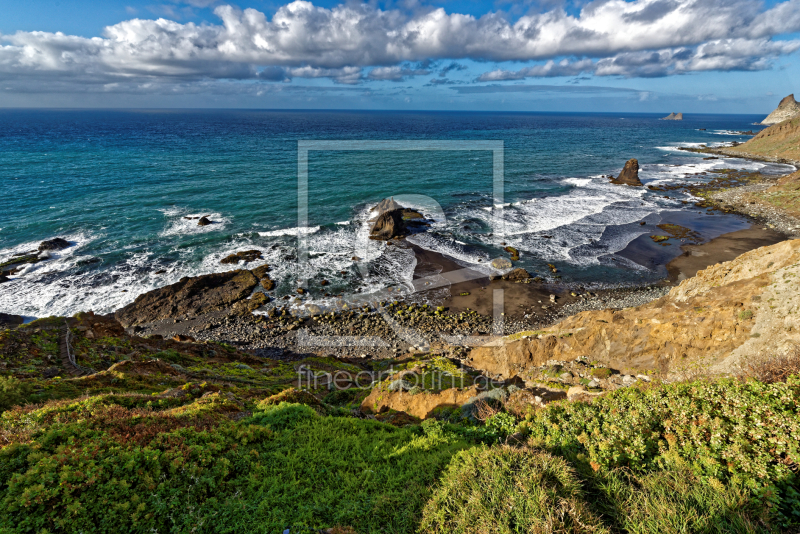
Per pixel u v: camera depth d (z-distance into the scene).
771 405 5.55
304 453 7.48
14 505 4.75
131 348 17.36
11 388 9.27
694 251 33.25
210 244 33.88
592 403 7.85
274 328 23.66
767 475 4.78
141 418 7.46
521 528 4.53
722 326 12.45
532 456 5.81
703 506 4.56
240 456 7.05
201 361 17.45
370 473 6.81
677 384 7.27
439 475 6.38
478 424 9.15
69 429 6.38
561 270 30.25
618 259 32.12
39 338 15.85
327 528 5.41
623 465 5.80
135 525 5.03
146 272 29.11
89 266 29.67
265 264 30.20
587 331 15.66
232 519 5.45
